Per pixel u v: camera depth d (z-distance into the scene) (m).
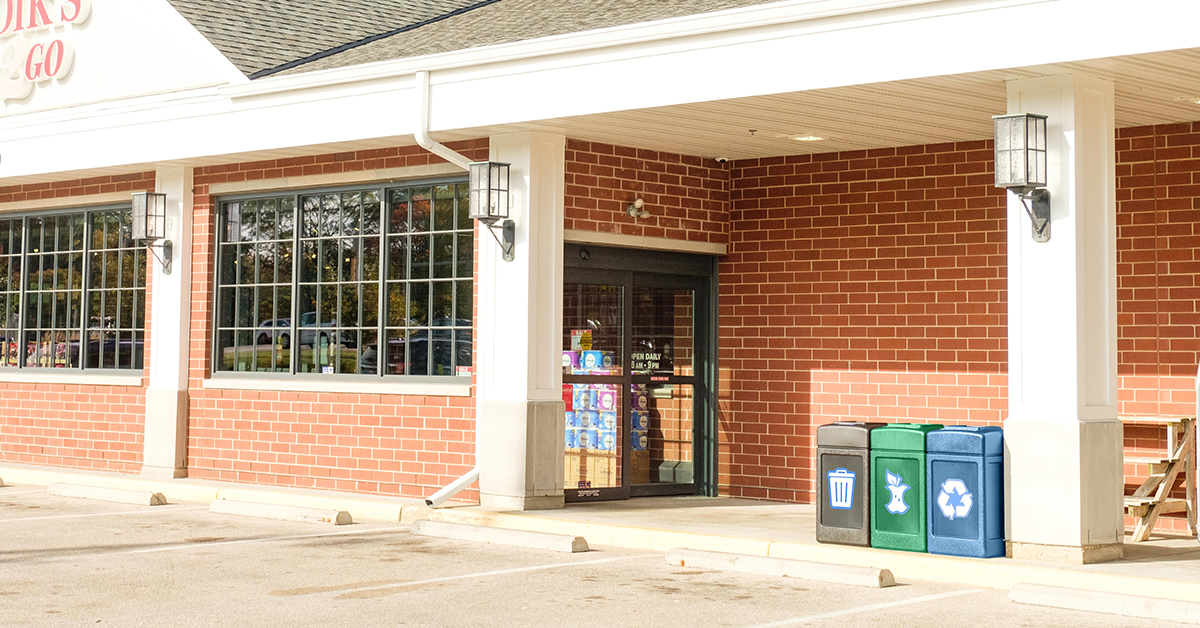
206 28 14.88
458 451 13.55
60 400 17.30
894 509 10.37
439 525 11.98
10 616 8.26
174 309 15.84
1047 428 9.86
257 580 9.62
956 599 9.04
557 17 13.98
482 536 11.66
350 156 14.46
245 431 15.30
